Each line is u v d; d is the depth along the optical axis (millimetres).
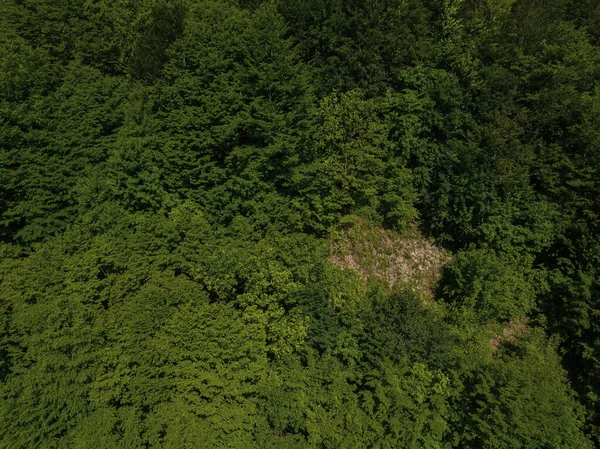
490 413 18984
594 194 24484
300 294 21047
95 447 16125
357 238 26703
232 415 18609
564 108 25875
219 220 23312
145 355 17828
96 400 17047
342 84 26469
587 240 23750
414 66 27125
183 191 23453
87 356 17047
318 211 24875
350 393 19859
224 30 24688
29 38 28719
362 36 25859
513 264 25500
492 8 27766
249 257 20516
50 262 19297
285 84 23469
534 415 18422
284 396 19109
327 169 24594
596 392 21641
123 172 22328
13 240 22750
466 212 25094
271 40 23828
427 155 25906
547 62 26750
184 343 18453
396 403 18812
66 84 25297
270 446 18422
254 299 20406
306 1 27047
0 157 21609
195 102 23688
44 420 16188
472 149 24859
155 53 26141
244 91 23578
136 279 19438
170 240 21250
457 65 26703
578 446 19578
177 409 18000
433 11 28594
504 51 26672
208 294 20109
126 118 23922
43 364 16250
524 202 25141
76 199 22547
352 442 18609
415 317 21312
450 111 26031
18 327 17016
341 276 22953
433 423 18984
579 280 23734
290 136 23297
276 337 20766
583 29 29531
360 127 24734
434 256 27031
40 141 22984
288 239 22156
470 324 23391
